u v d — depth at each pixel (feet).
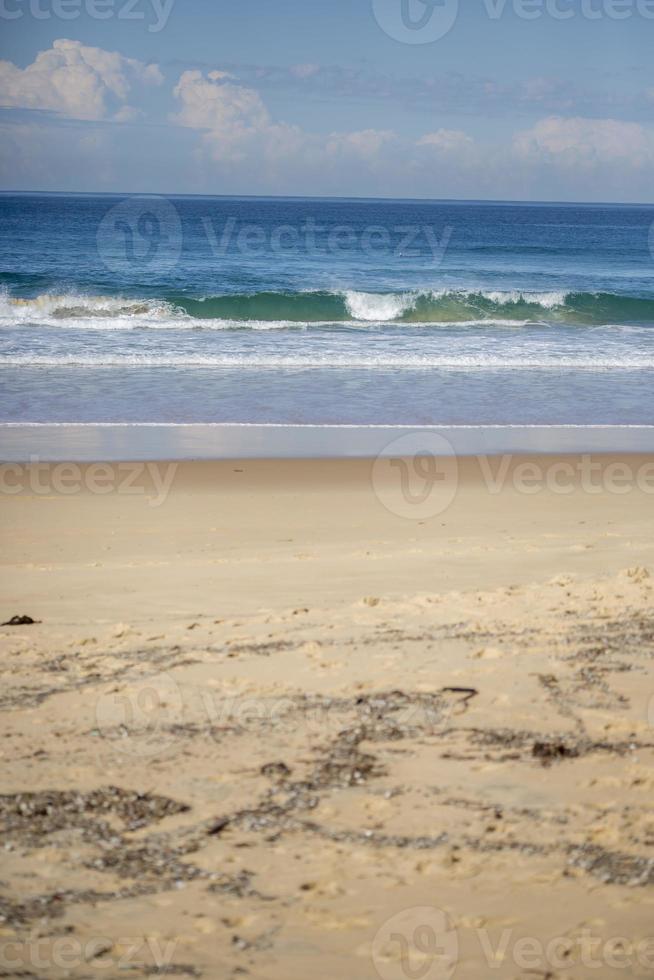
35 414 71.51
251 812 17.62
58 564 35.35
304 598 30.30
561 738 20.35
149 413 73.00
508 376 91.91
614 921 14.67
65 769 19.15
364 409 76.07
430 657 24.66
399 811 17.63
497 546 37.93
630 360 102.73
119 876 15.81
